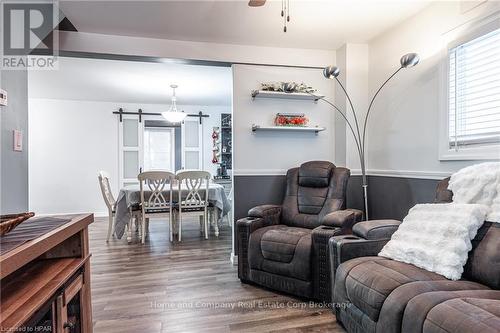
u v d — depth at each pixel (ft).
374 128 10.77
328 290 7.09
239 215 10.78
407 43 9.18
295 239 7.75
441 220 5.51
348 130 11.00
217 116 22.34
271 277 8.04
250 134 10.99
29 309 3.19
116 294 7.93
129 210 13.33
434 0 8.07
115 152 20.53
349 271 5.56
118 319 6.65
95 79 14.92
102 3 7.91
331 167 9.80
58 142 19.66
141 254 11.55
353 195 11.05
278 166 11.25
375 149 10.73
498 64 6.66
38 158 19.36
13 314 3.08
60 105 19.63
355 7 8.36
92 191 20.16
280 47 11.17
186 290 8.20
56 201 19.63
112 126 20.47
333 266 6.45
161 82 15.56
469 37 7.20
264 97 11.10
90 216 5.25
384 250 5.96
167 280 8.91
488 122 6.91
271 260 7.99
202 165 22.12
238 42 10.69
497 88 6.70
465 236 5.06
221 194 14.67
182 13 8.53
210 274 9.42
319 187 9.72
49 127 19.49
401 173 9.43
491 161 6.66
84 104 20.02
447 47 7.79
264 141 11.12
